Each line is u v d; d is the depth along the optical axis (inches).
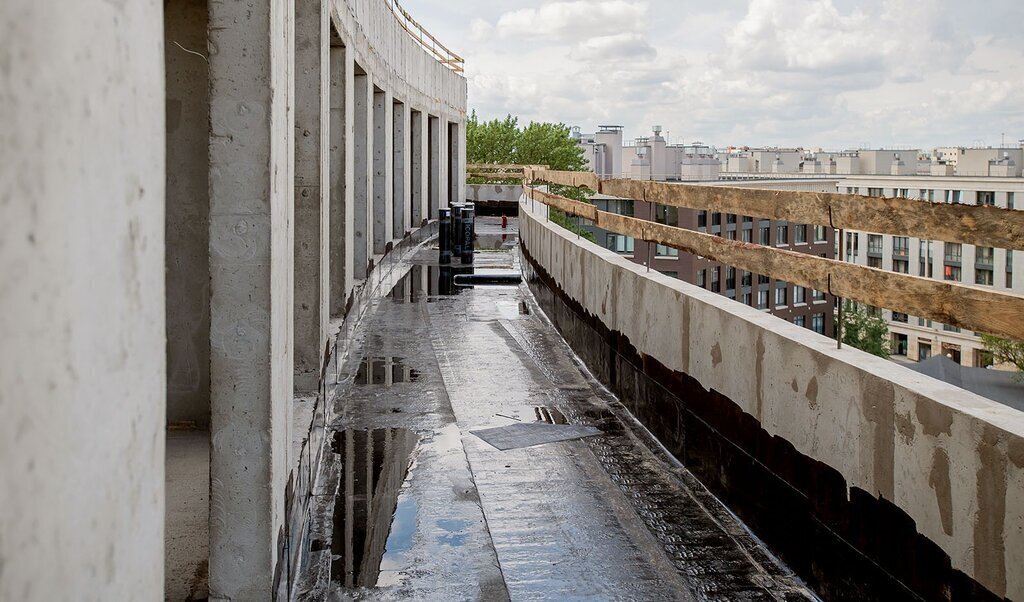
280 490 148.4
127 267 47.1
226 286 135.6
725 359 202.5
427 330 426.9
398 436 257.3
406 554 177.9
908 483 131.9
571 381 326.3
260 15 133.8
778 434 175.5
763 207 189.2
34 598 34.9
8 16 33.2
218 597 138.5
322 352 266.2
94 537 41.9
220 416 136.9
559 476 224.5
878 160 2842.0
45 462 36.2
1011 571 110.3
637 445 250.5
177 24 239.3
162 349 53.9
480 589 162.7
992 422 114.3
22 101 34.2
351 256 414.9
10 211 33.2
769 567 172.4
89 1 41.2
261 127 134.7
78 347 39.9
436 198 914.7
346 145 391.5
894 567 135.7
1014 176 1979.6
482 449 245.6
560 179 456.4
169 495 191.6
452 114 995.9
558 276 422.6
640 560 175.3
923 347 1971.0
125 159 46.6
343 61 390.3
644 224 281.0
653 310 257.0
